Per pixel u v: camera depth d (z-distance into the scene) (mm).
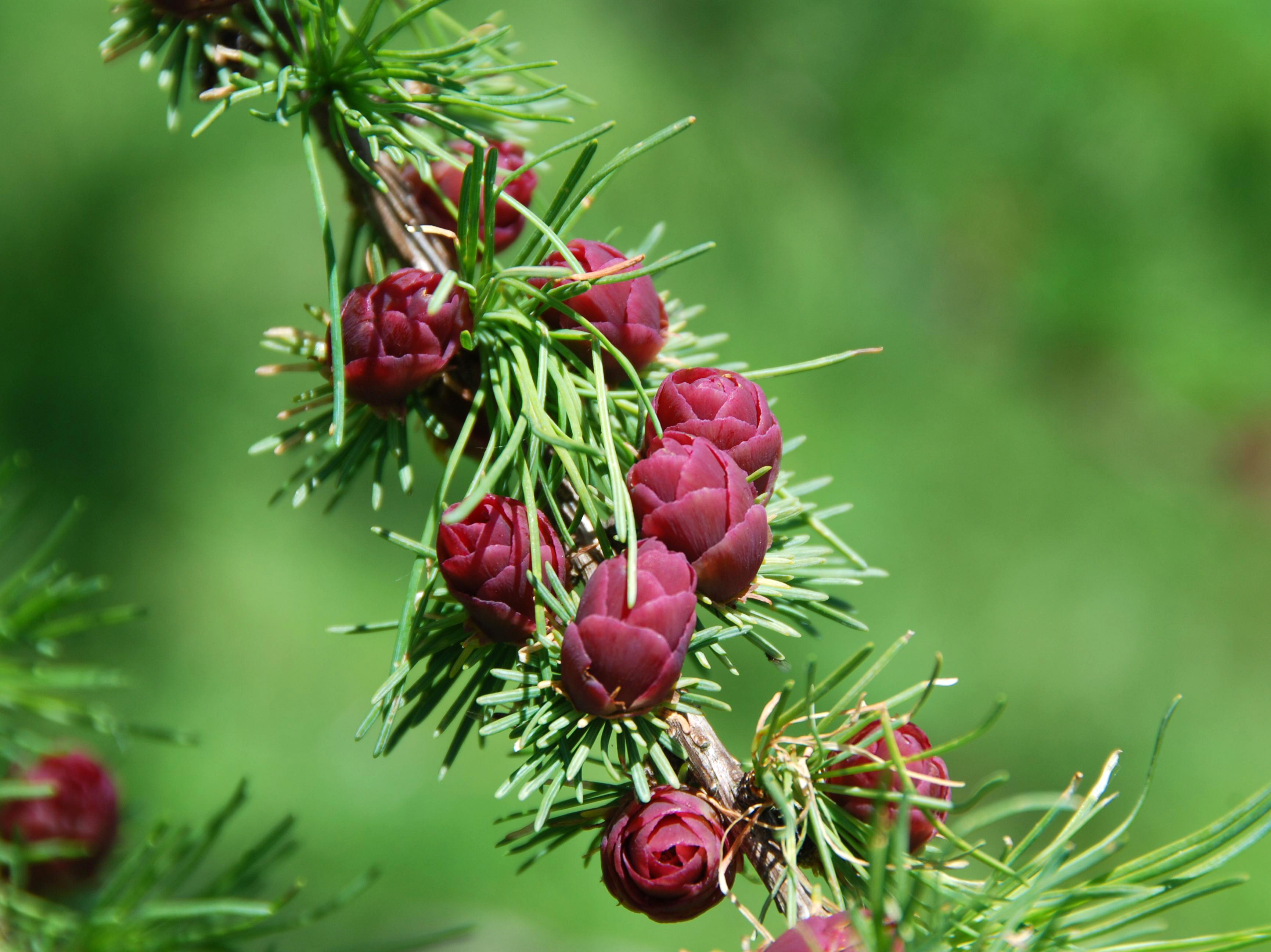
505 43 252
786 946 208
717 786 221
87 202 909
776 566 230
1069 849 213
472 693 223
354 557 867
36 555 251
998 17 1366
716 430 223
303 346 236
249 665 794
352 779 761
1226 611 1063
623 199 1055
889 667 922
